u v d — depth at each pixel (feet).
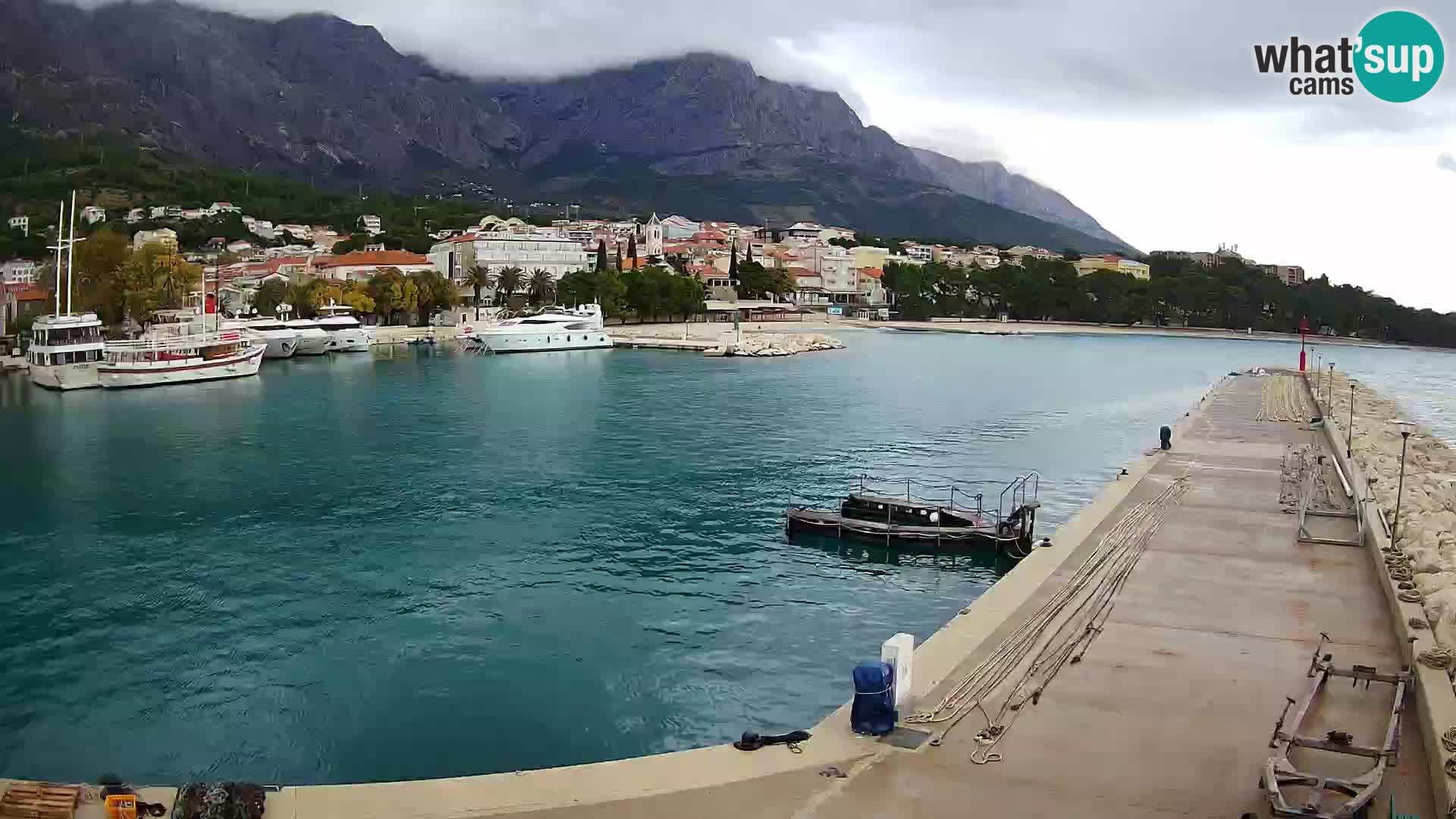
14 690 124.77
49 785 73.05
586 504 219.00
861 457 277.44
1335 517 170.09
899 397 428.56
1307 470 207.62
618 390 447.83
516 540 189.67
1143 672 99.60
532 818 70.69
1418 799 73.10
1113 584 130.52
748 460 270.87
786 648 136.15
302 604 155.33
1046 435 326.03
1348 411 338.54
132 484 240.73
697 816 70.90
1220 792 74.95
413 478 246.68
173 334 513.86
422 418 352.90
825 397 426.51
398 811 71.26
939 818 70.74
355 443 298.56
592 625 144.87
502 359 624.59
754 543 187.62
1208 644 108.17
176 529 199.11
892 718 84.17
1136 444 308.60
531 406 385.50
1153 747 82.53
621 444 295.89
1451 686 87.56
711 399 414.21
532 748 108.78
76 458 275.18
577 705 118.73
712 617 148.66
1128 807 72.69
